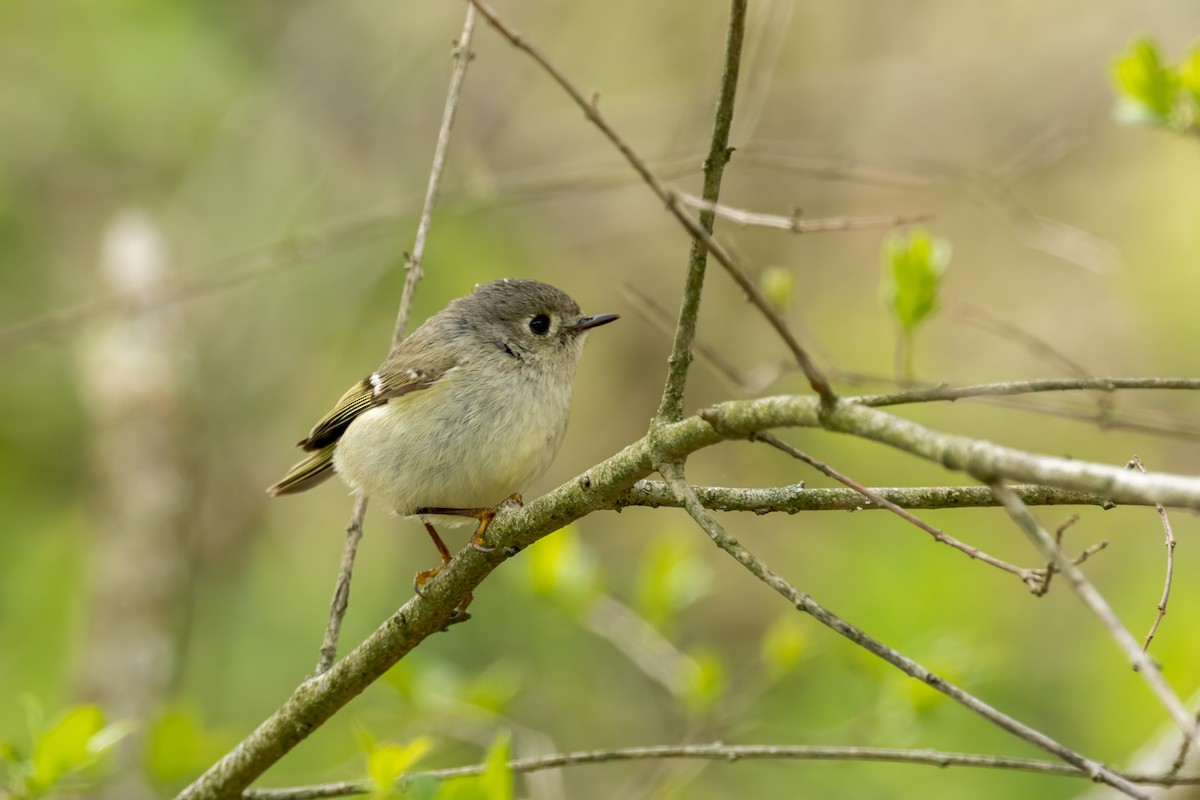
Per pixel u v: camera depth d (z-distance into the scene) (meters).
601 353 15.44
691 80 15.36
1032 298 14.62
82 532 13.26
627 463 4.95
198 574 13.20
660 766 10.53
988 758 5.70
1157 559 11.88
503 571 12.76
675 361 4.84
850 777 11.05
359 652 6.18
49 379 13.90
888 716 8.36
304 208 14.63
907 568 11.70
